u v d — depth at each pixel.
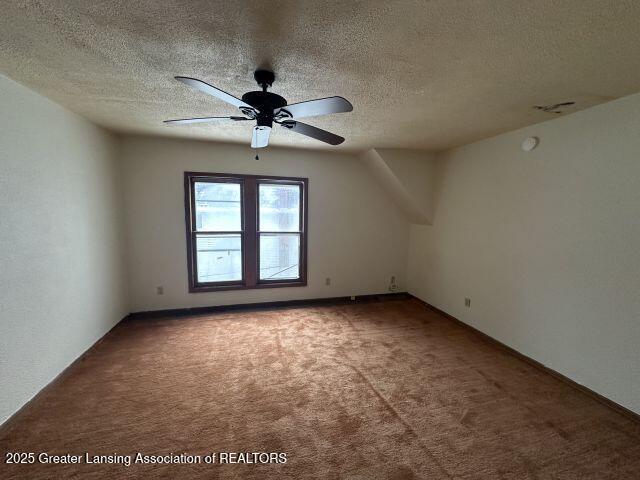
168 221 3.63
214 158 3.69
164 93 2.08
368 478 1.54
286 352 2.85
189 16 1.22
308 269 4.26
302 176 4.06
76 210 2.58
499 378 2.46
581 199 2.28
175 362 2.64
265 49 1.48
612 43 1.36
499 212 3.04
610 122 2.08
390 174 3.93
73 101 2.25
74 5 1.16
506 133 2.94
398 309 4.15
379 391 2.27
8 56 1.57
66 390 2.21
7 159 1.85
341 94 2.03
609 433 1.87
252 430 1.85
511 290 2.91
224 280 3.99
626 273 2.01
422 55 1.51
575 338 2.34
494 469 1.60
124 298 3.51
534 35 1.31
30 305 2.03
